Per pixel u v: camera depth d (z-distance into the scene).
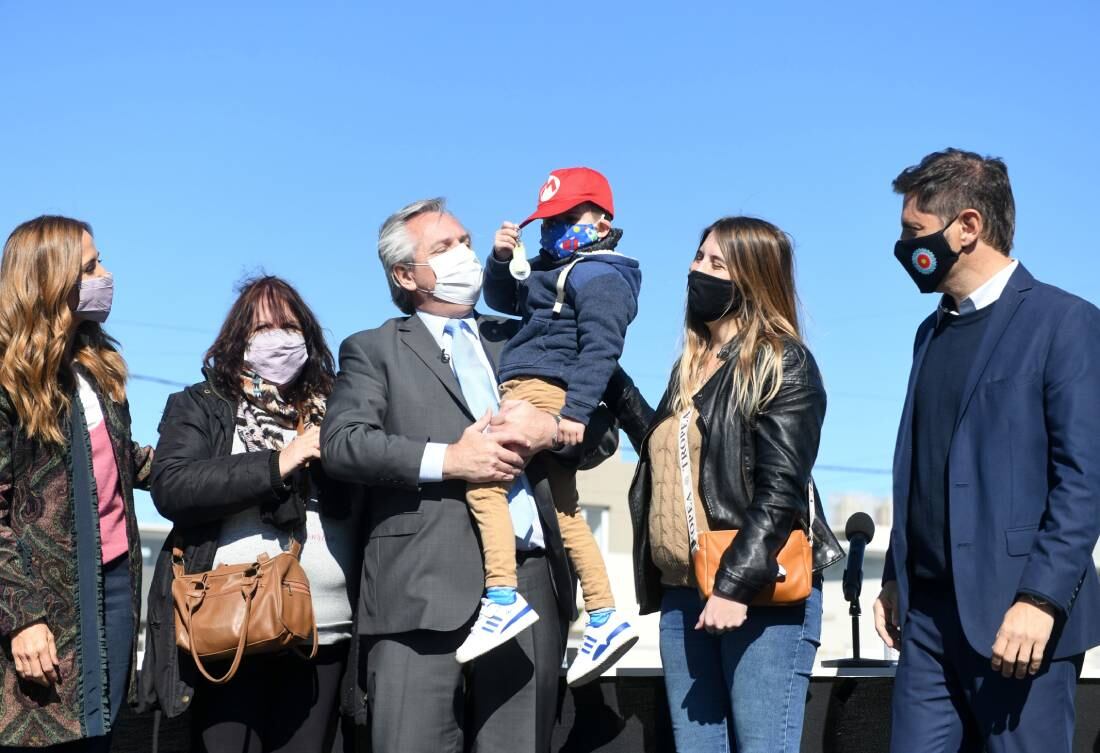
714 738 3.44
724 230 3.54
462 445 3.36
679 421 3.50
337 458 3.38
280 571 3.37
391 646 3.38
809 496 3.49
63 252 3.32
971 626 3.09
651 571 3.63
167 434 3.56
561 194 3.78
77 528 3.29
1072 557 2.95
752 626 3.36
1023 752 3.07
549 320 3.68
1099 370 3.05
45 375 3.27
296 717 3.52
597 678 3.96
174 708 3.36
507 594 3.34
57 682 3.20
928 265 3.27
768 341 3.42
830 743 4.21
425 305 3.68
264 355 3.60
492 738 3.43
